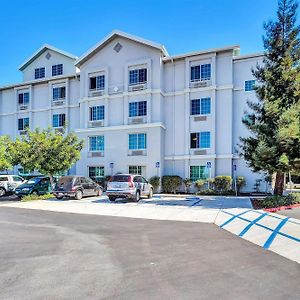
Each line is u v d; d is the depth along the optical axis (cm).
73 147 2397
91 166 3025
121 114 2986
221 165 2702
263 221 1157
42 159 2222
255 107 1880
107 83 3041
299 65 1786
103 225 1166
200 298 475
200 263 664
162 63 2912
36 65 3747
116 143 2936
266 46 1872
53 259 696
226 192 2523
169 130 2884
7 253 749
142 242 871
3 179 2547
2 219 1320
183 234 989
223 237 944
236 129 2703
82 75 3162
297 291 507
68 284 537
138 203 1883
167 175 2809
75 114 3331
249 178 2634
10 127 3706
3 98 3781
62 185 2142
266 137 1727
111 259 696
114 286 526
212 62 2745
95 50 3084
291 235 916
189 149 2786
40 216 1415
